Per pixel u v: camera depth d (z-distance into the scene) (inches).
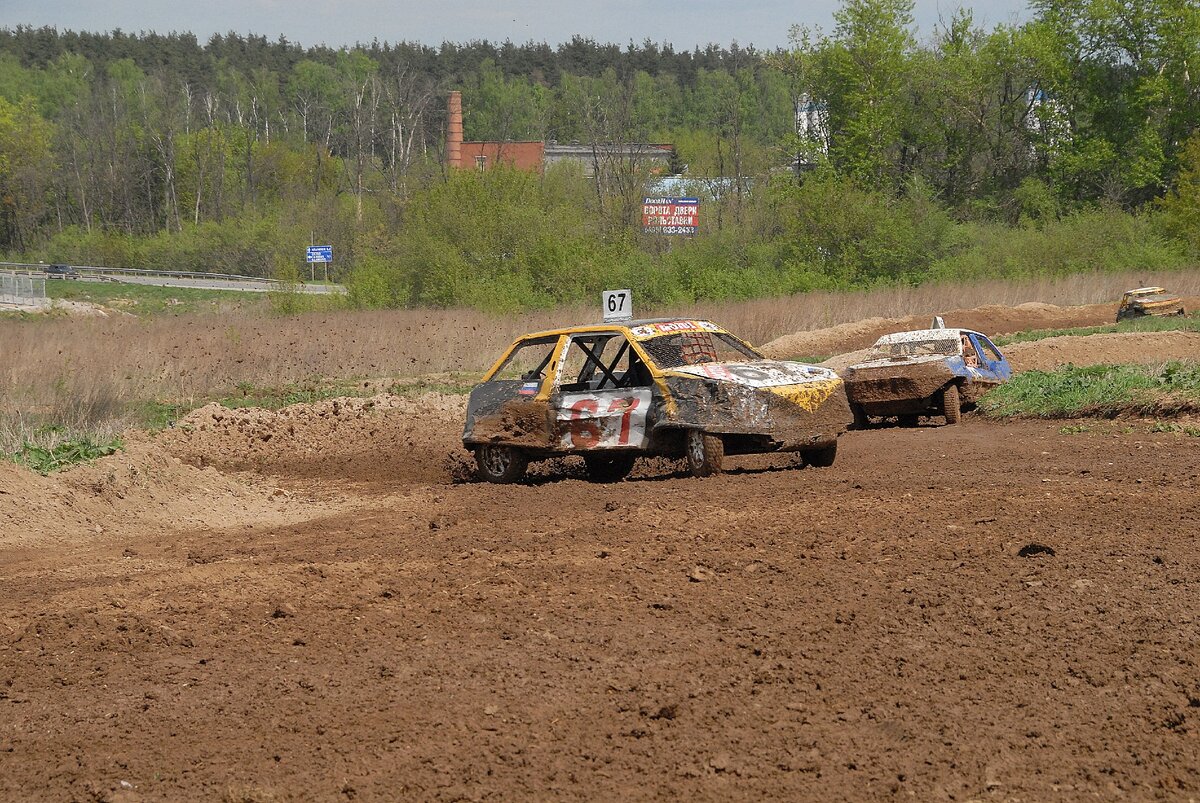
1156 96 5108.3
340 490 1005.2
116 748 398.3
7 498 805.2
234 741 398.9
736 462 1012.5
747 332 2610.7
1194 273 3636.8
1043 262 4087.1
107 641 515.5
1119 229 4197.8
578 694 428.5
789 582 568.4
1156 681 416.2
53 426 1213.7
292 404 1601.9
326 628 527.5
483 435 976.9
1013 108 5497.1
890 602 524.1
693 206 4451.3
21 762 391.9
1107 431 1053.8
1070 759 359.9
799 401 879.7
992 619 492.1
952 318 2780.5
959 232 4237.2
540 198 4340.6
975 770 354.6
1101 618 485.7
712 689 427.2
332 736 398.9
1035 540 622.2
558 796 346.6
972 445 1033.5
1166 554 576.7
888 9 5044.3
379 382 1916.8
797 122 5334.6
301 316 3073.3
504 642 495.5
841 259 4050.2
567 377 1321.4
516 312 3095.5
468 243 3838.6
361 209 6786.4
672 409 888.3
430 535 737.0
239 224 7313.0
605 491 868.6
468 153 7691.9
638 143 5689.0
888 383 1246.3
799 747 375.2
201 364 1891.0
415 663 471.8
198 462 1193.4
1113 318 2704.2
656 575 593.0
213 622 543.2
